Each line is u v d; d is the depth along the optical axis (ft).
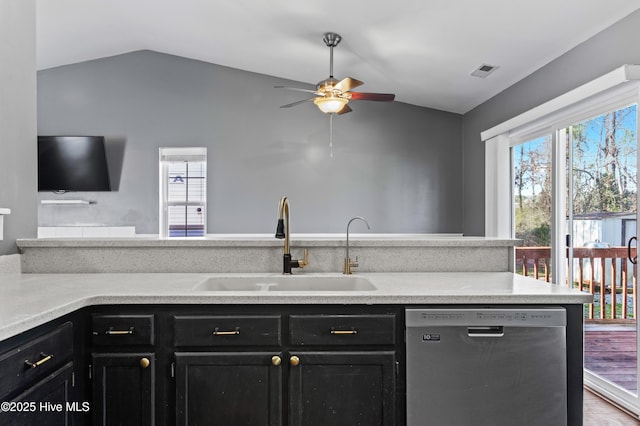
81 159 15.92
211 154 16.42
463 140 16.46
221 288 6.31
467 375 4.96
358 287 6.36
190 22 12.95
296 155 16.49
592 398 8.59
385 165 16.52
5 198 6.54
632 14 7.89
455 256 6.88
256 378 4.97
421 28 10.20
